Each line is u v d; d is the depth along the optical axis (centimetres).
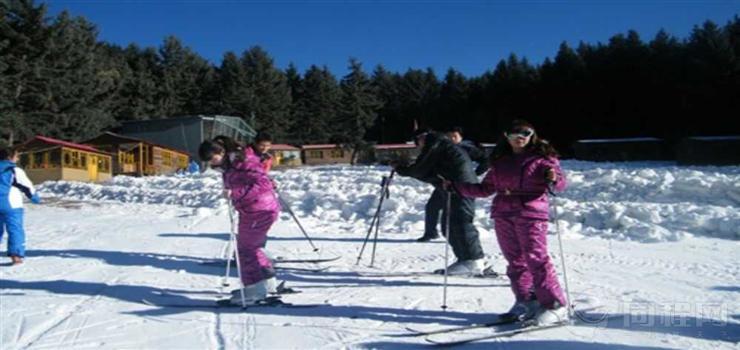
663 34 6450
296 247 830
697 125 5528
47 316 488
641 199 1229
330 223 1093
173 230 1018
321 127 7894
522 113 7169
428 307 507
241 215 525
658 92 5903
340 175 2034
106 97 5775
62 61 4872
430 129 659
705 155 3359
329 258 747
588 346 399
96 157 3594
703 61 5491
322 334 434
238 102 7694
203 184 1992
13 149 729
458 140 710
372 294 554
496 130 7294
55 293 568
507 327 442
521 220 442
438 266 690
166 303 529
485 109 7625
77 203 1661
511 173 443
